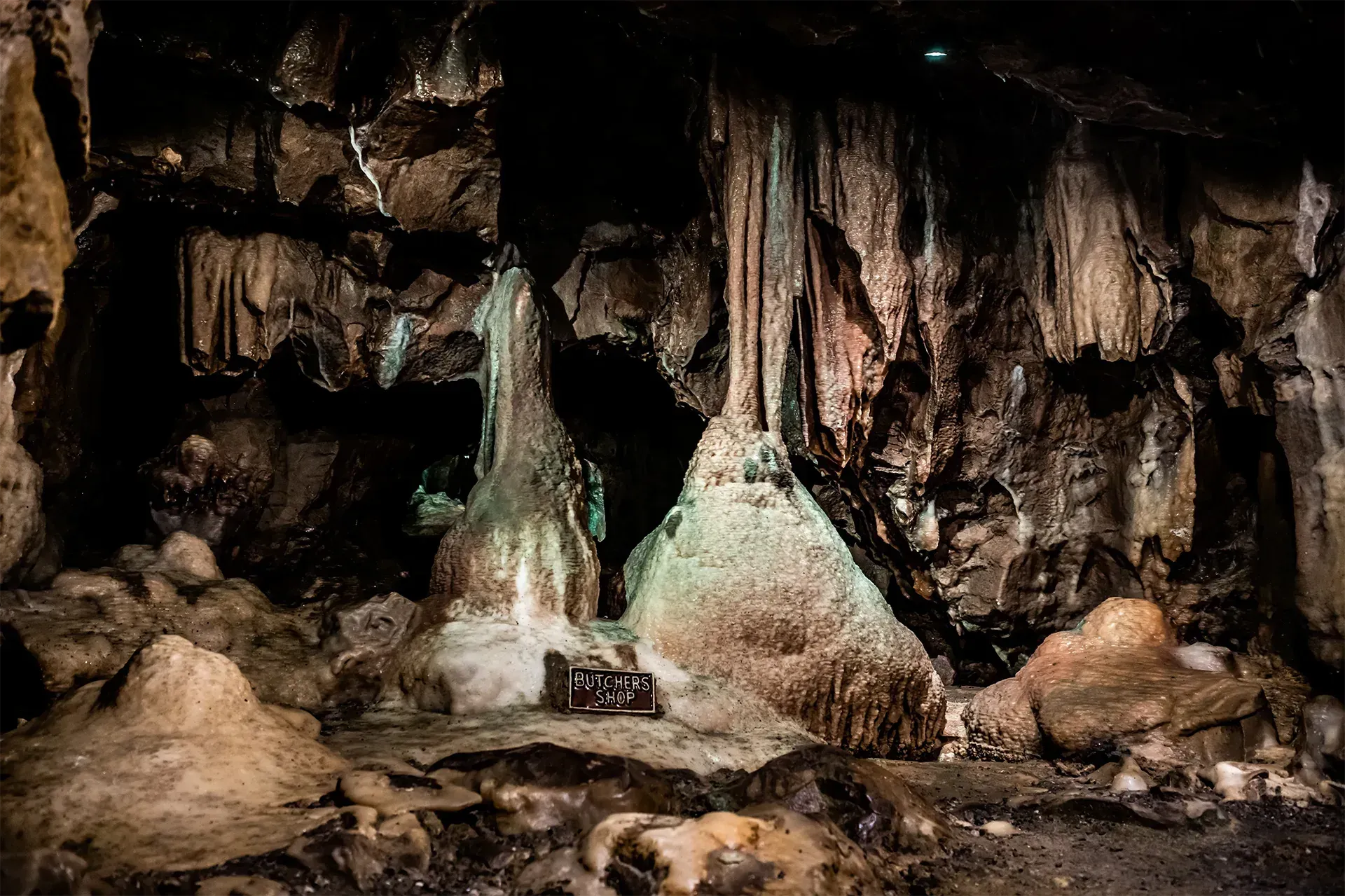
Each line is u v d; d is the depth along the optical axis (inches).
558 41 257.9
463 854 154.5
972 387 308.0
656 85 271.0
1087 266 277.4
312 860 138.6
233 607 238.1
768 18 237.9
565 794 165.5
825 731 249.4
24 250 118.6
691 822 148.1
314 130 239.0
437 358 293.9
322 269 269.1
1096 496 313.6
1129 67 227.5
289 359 284.2
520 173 285.7
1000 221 300.8
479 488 263.4
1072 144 282.7
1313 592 256.1
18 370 218.5
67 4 121.5
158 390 280.8
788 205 277.6
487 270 285.4
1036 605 318.3
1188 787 216.8
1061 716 250.8
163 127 233.9
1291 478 269.1
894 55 265.4
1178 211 274.5
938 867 167.6
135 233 255.6
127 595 226.5
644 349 312.5
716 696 237.8
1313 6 198.2
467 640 232.7
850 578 262.8
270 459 292.8
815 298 284.7
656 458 365.1
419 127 238.7
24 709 202.7
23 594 216.1
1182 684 248.4
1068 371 304.8
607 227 299.1
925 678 263.1
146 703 168.2
